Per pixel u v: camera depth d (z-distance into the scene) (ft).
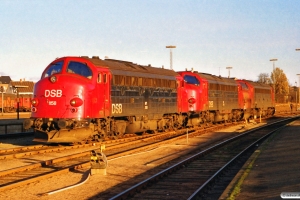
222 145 81.82
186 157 65.16
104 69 74.43
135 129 87.40
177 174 50.39
